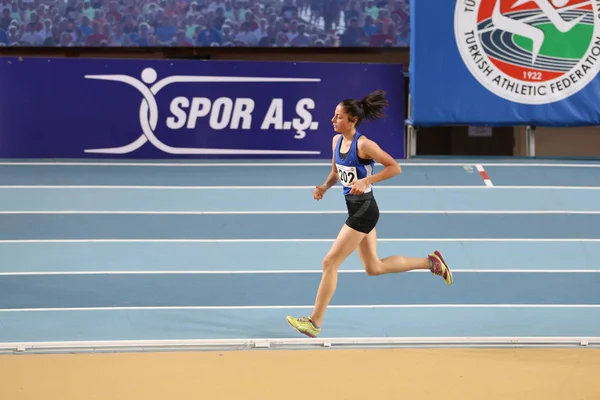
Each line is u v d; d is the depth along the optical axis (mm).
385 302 21109
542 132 42719
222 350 17109
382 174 17125
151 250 24969
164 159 34125
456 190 30516
